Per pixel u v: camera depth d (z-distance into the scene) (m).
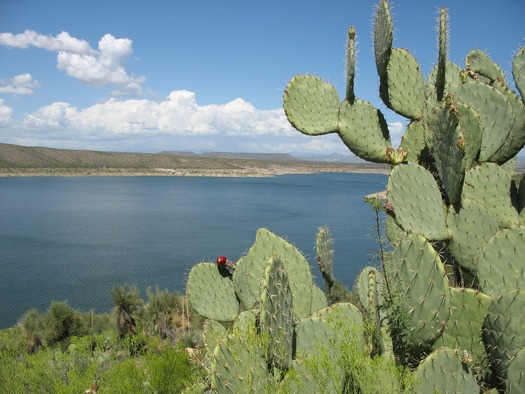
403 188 3.37
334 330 3.00
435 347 2.81
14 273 22.83
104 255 28.27
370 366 2.74
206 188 107.00
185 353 5.75
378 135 4.14
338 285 8.02
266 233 3.77
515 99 3.62
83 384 5.41
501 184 3.45
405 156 3.67
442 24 3.59
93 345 8.74
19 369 5.87
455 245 3.31
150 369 5.72
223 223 45.50
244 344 2.69
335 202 73.88
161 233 38.25
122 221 46.09
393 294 2.94
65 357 6.39
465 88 3.62
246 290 3.88
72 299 18.14
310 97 4.20
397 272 2.87
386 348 3.06
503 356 2.58
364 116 4.14
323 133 4.17
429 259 2.77
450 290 2.77
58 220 45.94
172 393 5.22
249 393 2.60
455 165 3.23
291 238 34.72
